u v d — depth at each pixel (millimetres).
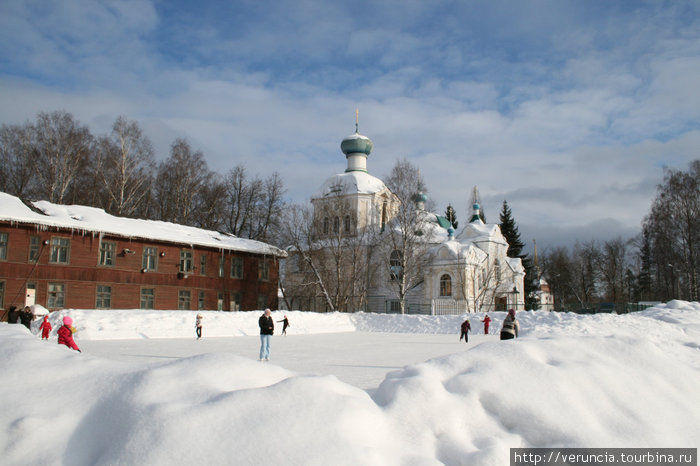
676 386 8625
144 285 43969
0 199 39562
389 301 63469
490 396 7555
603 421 7453
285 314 41906
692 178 60594
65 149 55219
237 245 51406
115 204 62969
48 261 39219
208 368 7359
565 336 9758
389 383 7730
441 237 69000
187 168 66625
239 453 5742
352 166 70688
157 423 6004
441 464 6273
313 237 56219
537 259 107062
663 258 66562
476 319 41906
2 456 5996
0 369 7504
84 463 6027
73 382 7172
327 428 6152
